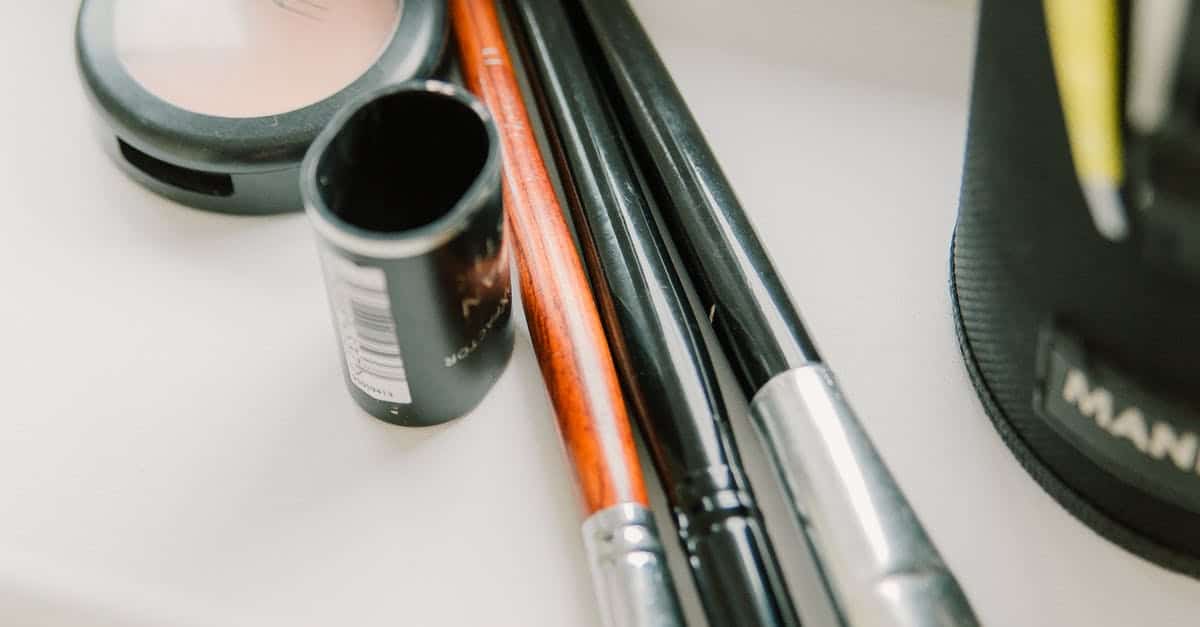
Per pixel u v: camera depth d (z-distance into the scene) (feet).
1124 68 0.71
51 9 1.28
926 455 1.01
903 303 1.09
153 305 1.08
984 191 0.89
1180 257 0.71
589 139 1.14
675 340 1.00
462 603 0.94
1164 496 0.85
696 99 1.23
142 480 0.99
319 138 0.90
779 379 0.96
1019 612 0.93
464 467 1.01
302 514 0.98
